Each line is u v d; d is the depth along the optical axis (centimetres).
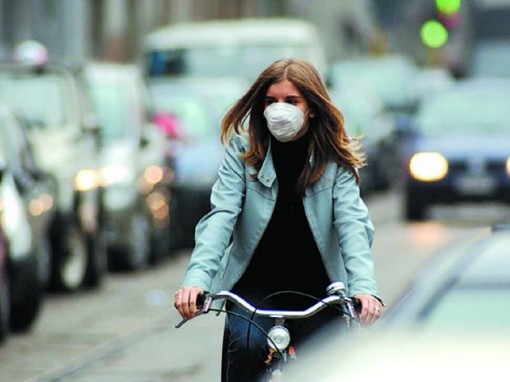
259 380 1566
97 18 9550
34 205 3638
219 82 6191
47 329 3472
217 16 12631
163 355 3067
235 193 1599
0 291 3197
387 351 1094
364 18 18062
